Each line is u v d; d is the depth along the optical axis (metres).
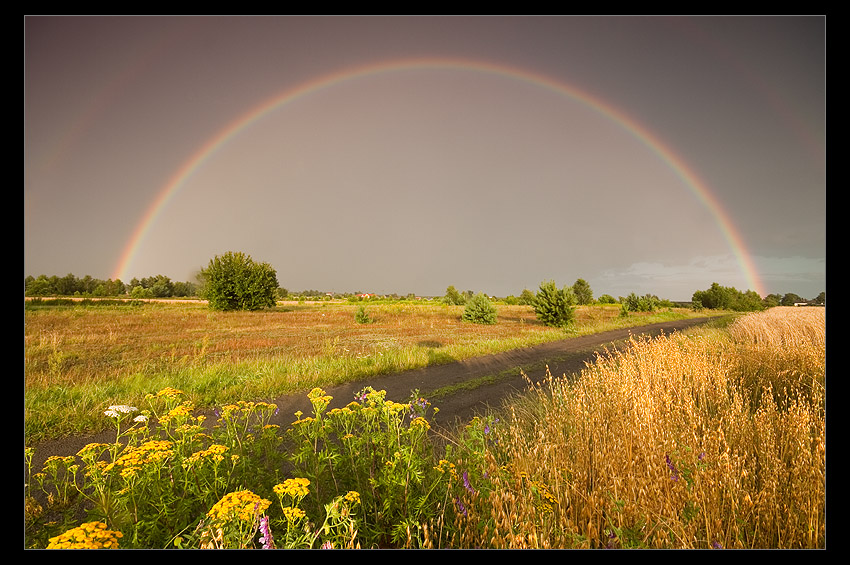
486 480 2.71
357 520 2.39
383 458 3.13
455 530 2.54
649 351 7.12
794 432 3.42
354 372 9.42
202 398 7.17
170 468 2.71
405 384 8.58
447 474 3.04
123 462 2.54
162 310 36.84
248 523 2.08
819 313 18.75
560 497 2.62
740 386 5.62
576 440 3.45
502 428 4.39
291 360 10.66
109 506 2.56
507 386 8.27
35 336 16.05
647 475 2.73
